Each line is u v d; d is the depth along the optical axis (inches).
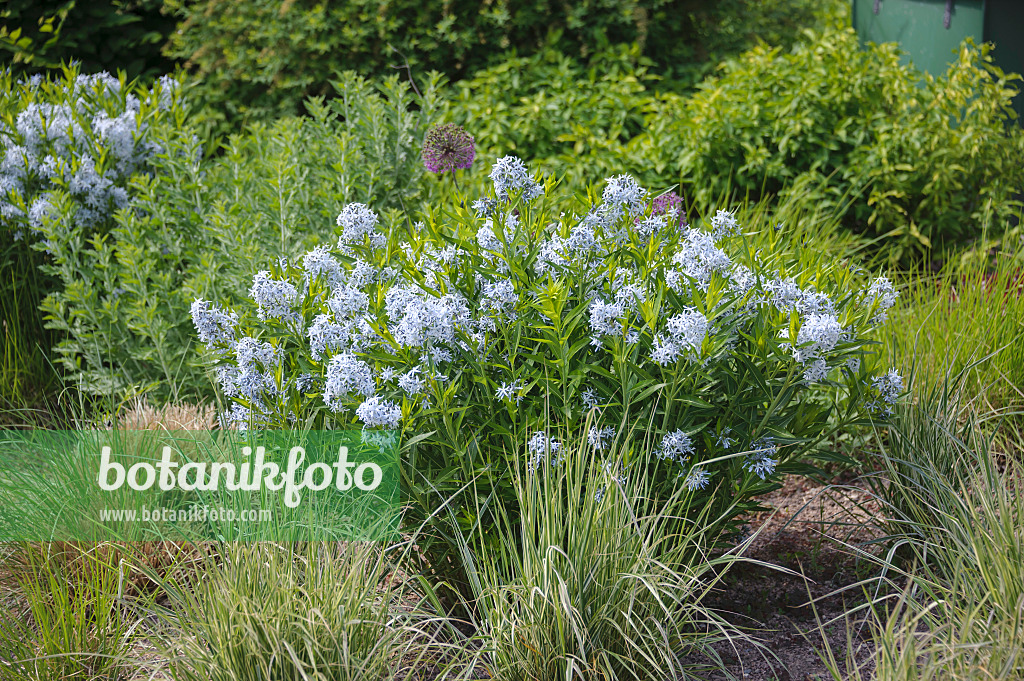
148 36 308.2
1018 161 239.1
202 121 279.0
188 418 149.2
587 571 100.0
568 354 106.7
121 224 175.2
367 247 122.4
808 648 115.6
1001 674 89.3
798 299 112.3
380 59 289.3
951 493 116.1
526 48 299.3
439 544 115.0
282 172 170.1
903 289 198.2
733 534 124.6
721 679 110.0
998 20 261.7
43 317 186.7
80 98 201.5
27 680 101.4
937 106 238.4
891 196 234.4
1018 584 100.8
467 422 111.8
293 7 285.4
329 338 109.9
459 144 170.4
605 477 103.7
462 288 114.1
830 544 137.0
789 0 354.6
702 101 245.3
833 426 135.6
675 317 103.4
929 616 104.9
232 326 117.8
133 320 170.2
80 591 112.0
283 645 92.4
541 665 98.3
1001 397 159.2
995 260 199.2
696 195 221.0
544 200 128.2
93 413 164.9
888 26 301.6
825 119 237.5
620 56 280.5
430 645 105.1
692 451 112.2
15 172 185.8
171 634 106.4
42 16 296.2
